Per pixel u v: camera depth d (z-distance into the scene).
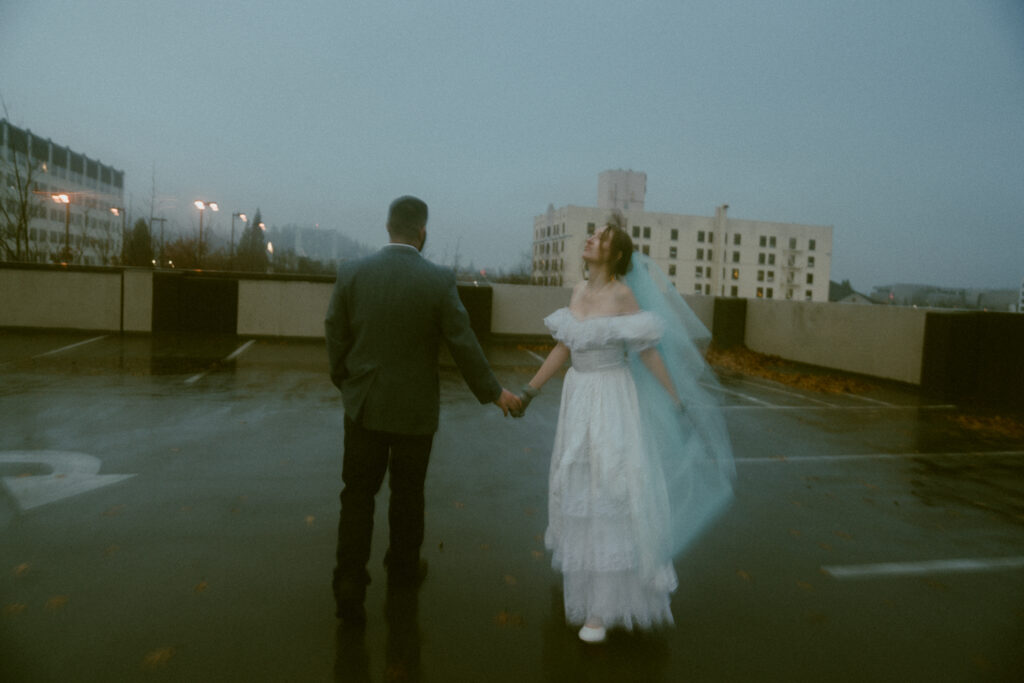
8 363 9.97
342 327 2.99
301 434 6.31
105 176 117.94
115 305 14.45
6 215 29.56
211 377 9.39
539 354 14.20
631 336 2.94
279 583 3.34
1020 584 3.69
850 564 3.88
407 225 3.07
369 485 3.00
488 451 6.01
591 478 2.94
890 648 2.97
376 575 3.48
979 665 2.86
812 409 8.84
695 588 3.51
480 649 2.83
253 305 14.80
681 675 2.70
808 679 2.71
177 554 3.63
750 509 4.79
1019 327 9.45
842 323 13.23
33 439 5.83
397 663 2.69
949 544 4.23
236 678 2.54
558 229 110.56
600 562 2.87
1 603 3.03
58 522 4.01
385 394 2.91
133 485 4.71
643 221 112.88
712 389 8.77
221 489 4.70
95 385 8.42
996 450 6.86
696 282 116.75
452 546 3.90
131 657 2.65
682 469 4.76
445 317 2.97
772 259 119.88
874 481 5.60
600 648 2.88
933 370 10.54
